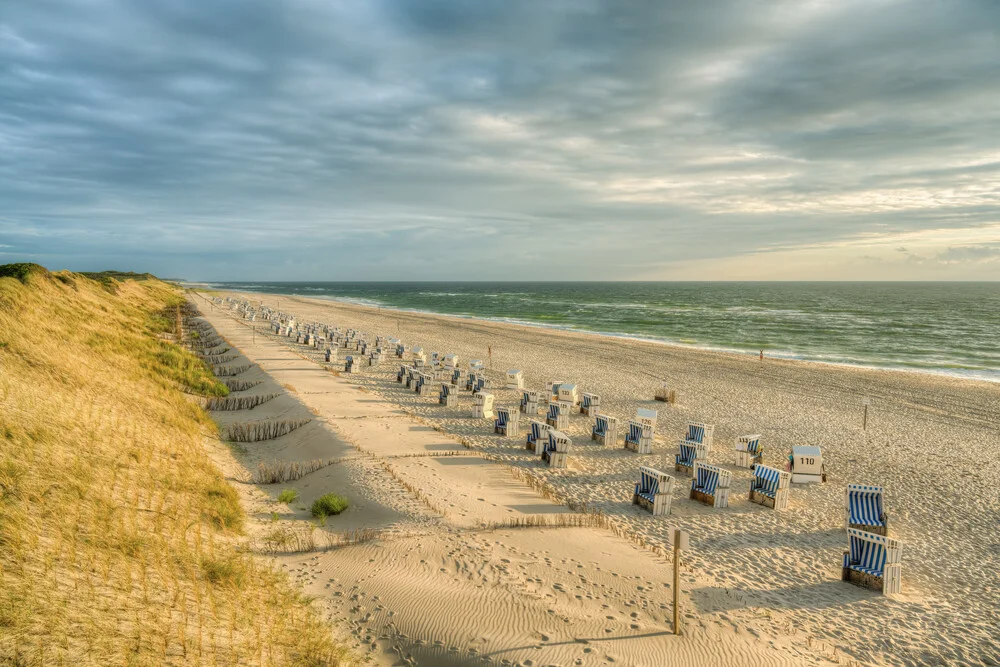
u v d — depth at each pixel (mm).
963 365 41562
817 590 10375
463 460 17016
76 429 12297
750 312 97500
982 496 15812
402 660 7379
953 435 22297
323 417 20891
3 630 5426
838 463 18734
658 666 7293
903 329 67312
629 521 13445
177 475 12422
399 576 9531
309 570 9773
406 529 11586
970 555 12195
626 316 88312
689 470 17141
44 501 8484
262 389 26016
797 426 23516
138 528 9062
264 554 10180
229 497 12461
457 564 9992
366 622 8211
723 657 7645
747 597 9812
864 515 13266
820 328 68188
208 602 7621
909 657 8383
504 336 55969
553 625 8117
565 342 51156
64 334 22188
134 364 23641
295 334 49438
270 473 15258
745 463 18078
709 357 42281
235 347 38344
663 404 27391
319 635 7641
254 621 7582
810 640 8523
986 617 9648
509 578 9523
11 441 10016
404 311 95500
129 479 11008
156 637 6367
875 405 27375
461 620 8172
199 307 76125
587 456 18703
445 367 36031
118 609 6598
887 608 9820
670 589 9680
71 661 5395
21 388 13125
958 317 87125
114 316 36000
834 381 33344
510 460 17859
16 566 6547
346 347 44188
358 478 14797
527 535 11523
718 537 12656
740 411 26047
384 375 32531
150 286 84188
